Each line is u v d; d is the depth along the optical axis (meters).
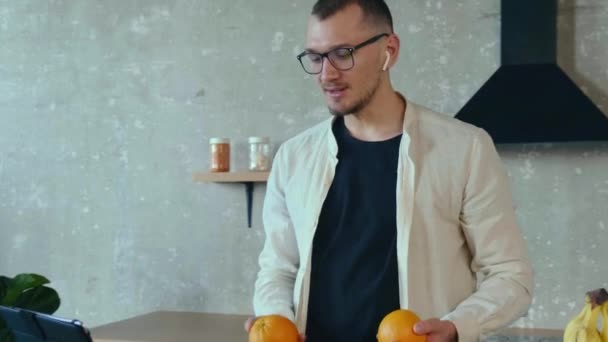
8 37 3.66
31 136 3.62
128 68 3.46
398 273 1.51
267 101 3.26
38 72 3.61
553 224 2.86
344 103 1.51
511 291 1.46
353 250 1.54
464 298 1.56
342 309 1.53
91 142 3.52
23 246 3.62
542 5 2.74
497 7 2.94
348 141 1.62
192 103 3.37
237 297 3.30
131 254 3.46
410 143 1.56
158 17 3.42
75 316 3.54
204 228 3.35
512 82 2.72
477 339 1.41
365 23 1.49
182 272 3.38
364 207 1.55
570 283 2.84
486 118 2.68
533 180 2.89
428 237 1.53
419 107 1.64
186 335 2.78
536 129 2.61
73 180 3.55
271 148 3.24
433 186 1.53
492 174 1.54
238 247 3.30
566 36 2.83
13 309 1.21
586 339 1.11
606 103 2.79
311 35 1.51
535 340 2.69
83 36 3.54
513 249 1.52
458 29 2.99
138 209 3.45
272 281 1.66
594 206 2.82
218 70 3.33
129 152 3.46
